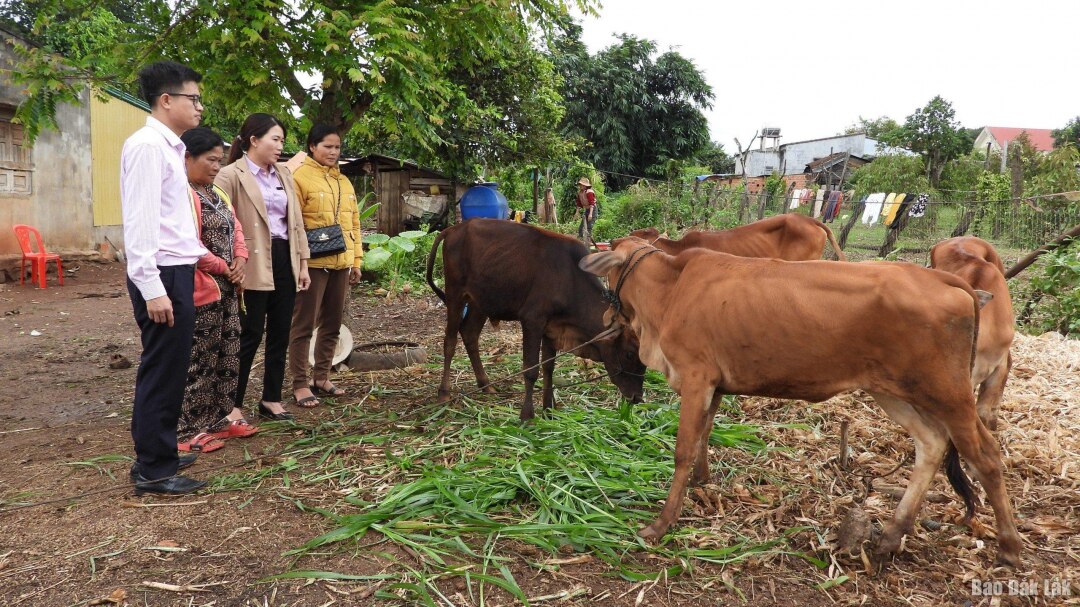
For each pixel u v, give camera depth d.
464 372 5.97
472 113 12.61
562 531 3.15
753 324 3.02
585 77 26.41
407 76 6.12
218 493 3.57
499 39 7.27
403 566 2.89
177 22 6.35
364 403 5.11
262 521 3.27
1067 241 7.43
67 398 5.42
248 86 6.31
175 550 3.00
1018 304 8.32
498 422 4.60
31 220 11.74
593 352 4.71
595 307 4.59
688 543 3.17
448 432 4.41
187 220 3.55
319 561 2.94
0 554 2.96
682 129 28.06
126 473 3.83
